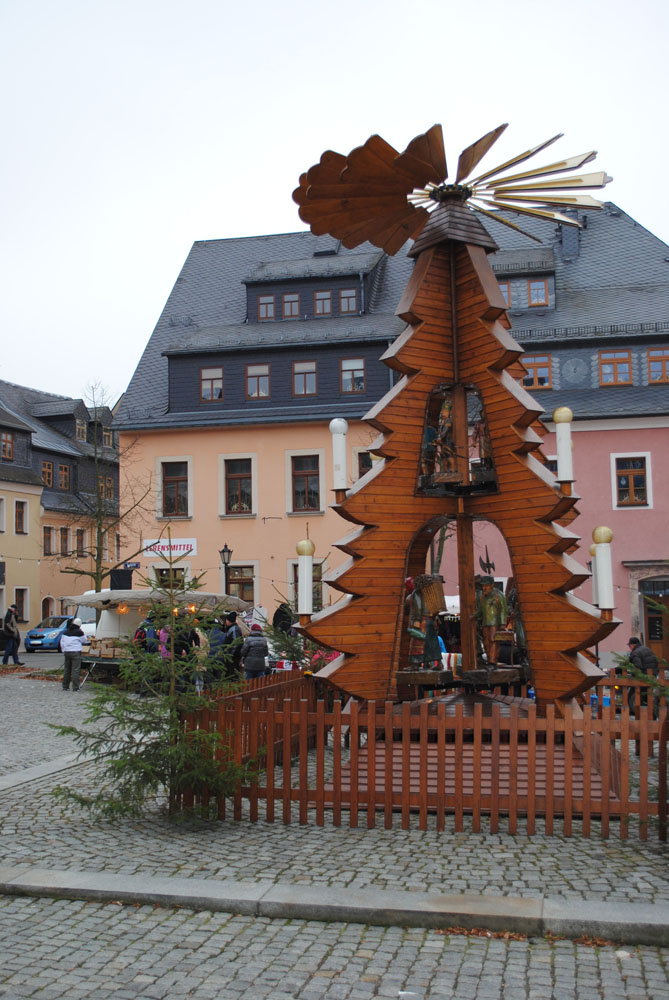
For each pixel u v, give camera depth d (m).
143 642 8.46
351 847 7.34
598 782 8.11
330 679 9.54
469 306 10.20
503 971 5.12
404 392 10.05
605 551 9.05
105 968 5.17
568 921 5.61
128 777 8.30
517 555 9.61
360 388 35.66
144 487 36.62
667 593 32.25
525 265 35.78
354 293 37.38
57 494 53.47
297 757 11.58
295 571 35.59
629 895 6.11
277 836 7.73
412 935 5.65
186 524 36.34
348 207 10.11
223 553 30.92
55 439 54.75
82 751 8.31
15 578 49.19
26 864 6.91
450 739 9.55
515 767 7.73
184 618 8.52
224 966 5.20
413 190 10.23
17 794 9.62
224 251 42.88
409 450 10.06
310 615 9.58
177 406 36.88
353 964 5.22
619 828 7.85
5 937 5.62
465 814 8.45
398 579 9.92
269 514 35.88
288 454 35.84
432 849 7.26
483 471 9.95
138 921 5.89
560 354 34.22
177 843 7.52
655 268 37.66
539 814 8.19
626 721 7.61
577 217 39.66
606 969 5.15
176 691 8.51
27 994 4.84
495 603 10.25
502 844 7.40
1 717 17.27
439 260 10.34
